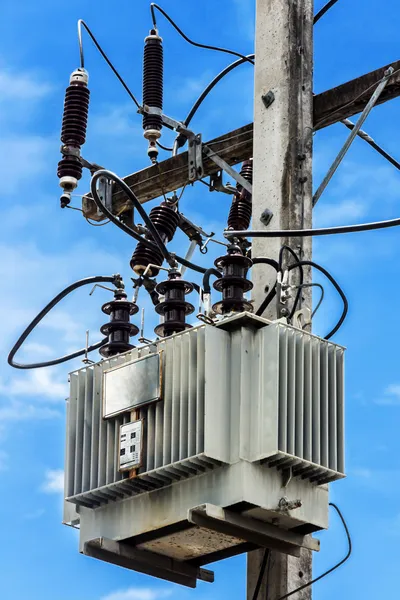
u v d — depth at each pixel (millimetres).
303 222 9312
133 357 8445
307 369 8062
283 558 8531
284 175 9352
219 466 7902
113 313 9094
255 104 9625
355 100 9844
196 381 8031
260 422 7840
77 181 10695
